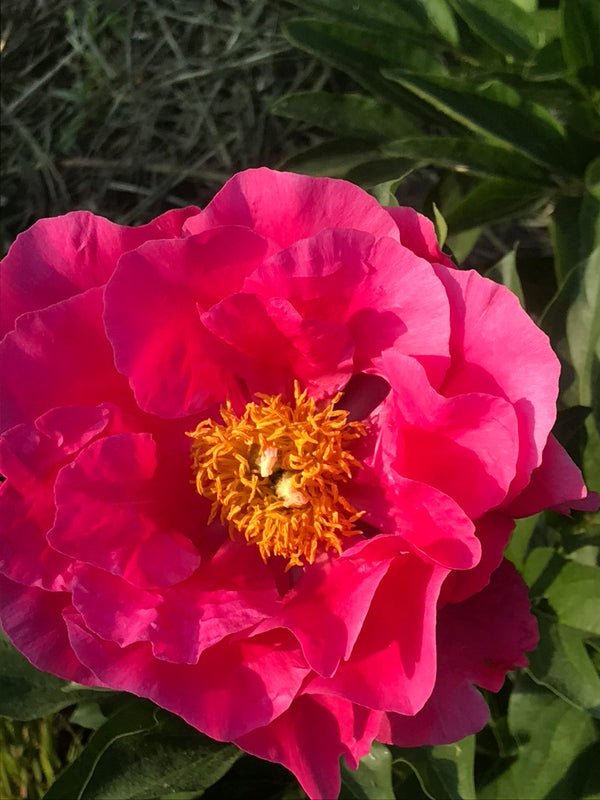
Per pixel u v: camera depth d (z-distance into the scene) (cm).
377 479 23
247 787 34
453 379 21
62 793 27
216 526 24
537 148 31
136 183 50
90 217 23
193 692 21
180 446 24
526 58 31
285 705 21
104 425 22
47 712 28
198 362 23
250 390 24
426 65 34
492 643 22
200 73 49
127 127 50
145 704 28
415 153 32
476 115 30
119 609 21
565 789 29
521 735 30
